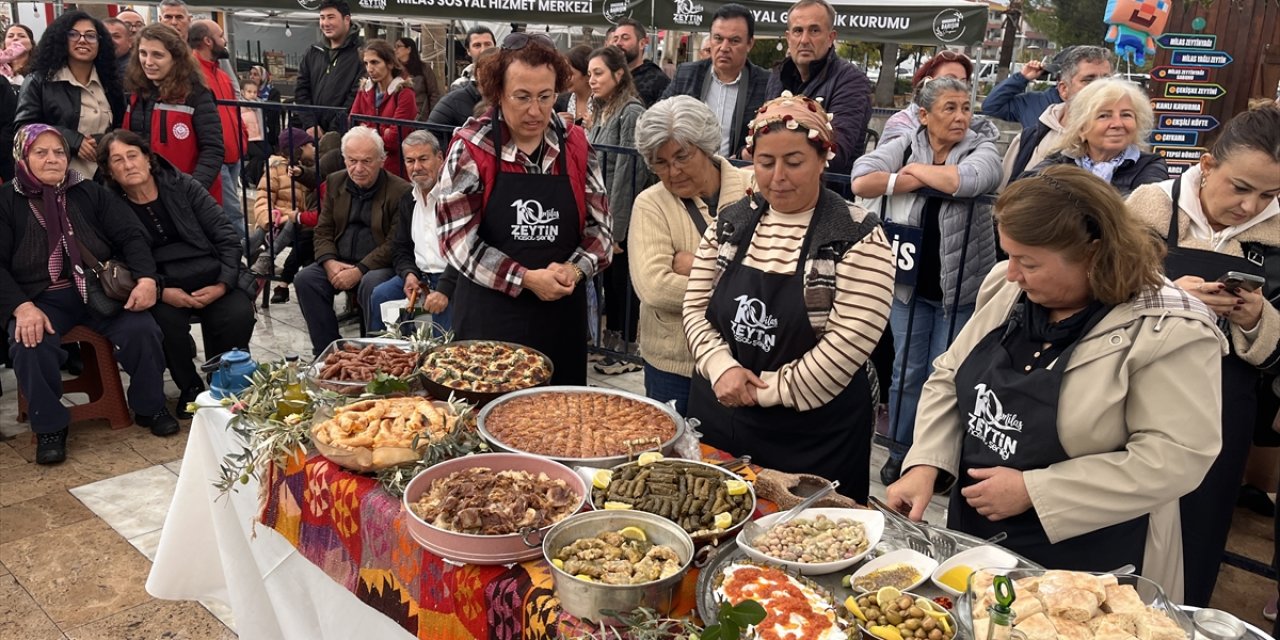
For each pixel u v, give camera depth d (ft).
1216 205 7.54
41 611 9.86
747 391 7.45
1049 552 6.12
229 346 15.38
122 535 11.41
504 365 8.65
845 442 7.79
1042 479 5.83
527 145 9.48
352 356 8.70
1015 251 5.64
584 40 32.01
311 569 7.64
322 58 23.97
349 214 16.83
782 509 6.48
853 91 14.20
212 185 18.29
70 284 13.67
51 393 13.15
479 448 7.07
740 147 15.71
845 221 7.17
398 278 16.02
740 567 5.51
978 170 11.34
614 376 16.92
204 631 9.59
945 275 11.84
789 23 14.61
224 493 8.32
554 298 9.59
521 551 5.75
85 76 16.94
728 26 15.31
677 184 9.22
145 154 14.25
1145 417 5.67
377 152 16.39
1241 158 7.14
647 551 5.66
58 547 11.09
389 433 6.91
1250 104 8.21
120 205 14.16
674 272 9.32
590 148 10.05
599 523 5.82
